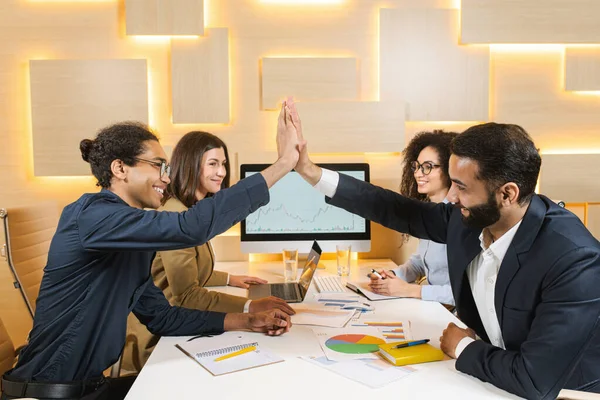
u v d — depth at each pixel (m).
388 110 2.66
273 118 2.69
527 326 1.16
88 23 2.62
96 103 2.62
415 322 1.57
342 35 2.67
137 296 1.43
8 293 2.65
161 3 2.58
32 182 2.66
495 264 1.28
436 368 1.21
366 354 1.30
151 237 1.28
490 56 2.70
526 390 1.04
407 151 2.50
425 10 2.65
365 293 1.89
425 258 2.20
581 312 1.05
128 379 1.61
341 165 2.56
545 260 1.12
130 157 1.36
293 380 1.15
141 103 2.63
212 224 1.33
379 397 1.06
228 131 2.69
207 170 2.05
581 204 2.80
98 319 1.35
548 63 2.71
